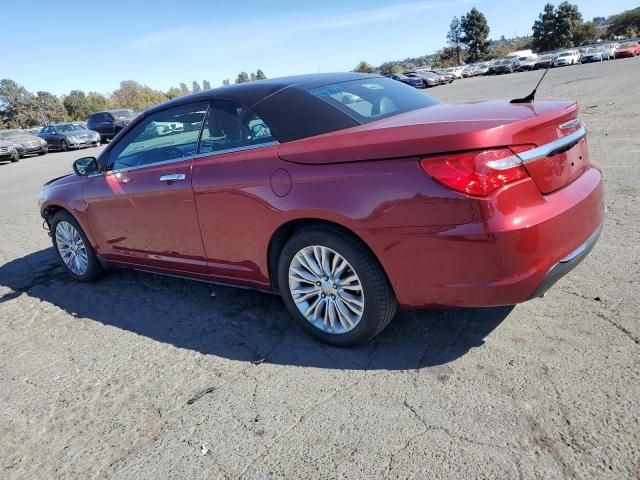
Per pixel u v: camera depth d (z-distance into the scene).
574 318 3.00
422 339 3.06
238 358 3.17
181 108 3.68
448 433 2.27
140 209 3.94
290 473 2.19
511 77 38.53
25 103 93.56
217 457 2.35
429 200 2.45
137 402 2.86
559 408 2.31
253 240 3.23
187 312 3.94
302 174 2.85
